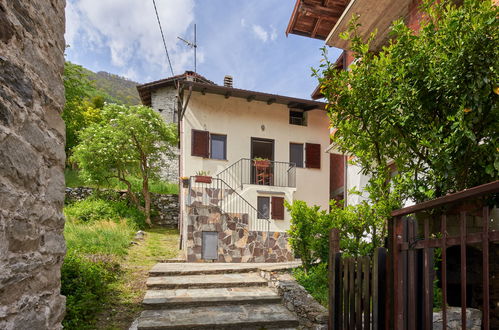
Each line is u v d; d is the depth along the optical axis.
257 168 12.99
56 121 2.30
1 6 1.64
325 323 4.46
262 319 4.87
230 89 12.37
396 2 6.09
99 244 8.60
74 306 4.55
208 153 12.70
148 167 15.01
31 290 1.91
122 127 14.19
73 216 12.11
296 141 13.95
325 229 5.89
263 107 13.66
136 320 4.81
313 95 12.13
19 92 1.79
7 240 1.65
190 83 11.91
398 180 4.20
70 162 18.83
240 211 12.04
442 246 2.08
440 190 3.91
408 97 3.62
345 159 8.49
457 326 3.72
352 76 4.13
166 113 20.78
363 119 4.11
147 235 12.21
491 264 3.97
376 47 7.44
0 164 1.60
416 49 3.63
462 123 3.22
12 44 1.74
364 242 4.83
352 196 8.04
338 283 3.68
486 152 3.43
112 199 14.78
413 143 3.88
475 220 4.37
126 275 6.75
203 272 7.18
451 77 3.29
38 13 2.04
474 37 3.10
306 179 13.88
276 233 9.48
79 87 18.97
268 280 6.55
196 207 8.91
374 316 2.79
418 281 2.39
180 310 5.23
